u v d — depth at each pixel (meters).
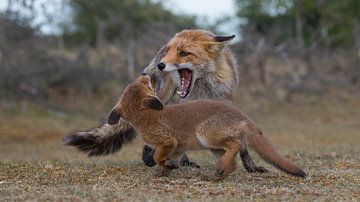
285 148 14.66
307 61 30.02
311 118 24.95
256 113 25.73
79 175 8.39
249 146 7.62
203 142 7.68
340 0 34.38
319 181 8.12
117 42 29.12
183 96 9.56
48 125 21.67
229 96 9.84
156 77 9.84
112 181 7.93
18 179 8.11
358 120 24.45
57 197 6.83
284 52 29.89
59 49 27.42
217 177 7.79
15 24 23.66
